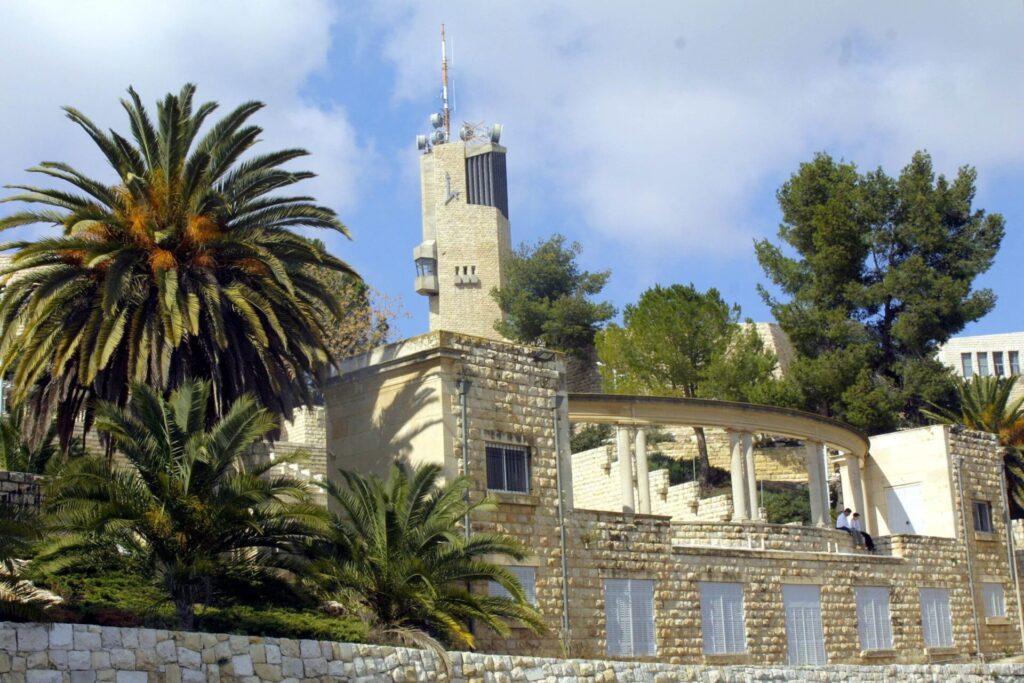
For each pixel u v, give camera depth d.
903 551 47.53
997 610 51.53
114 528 25.81
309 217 35.28
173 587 26.80
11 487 31.59
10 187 32.47
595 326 97.06
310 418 56.91
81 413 38.44
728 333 75.38
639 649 36.72
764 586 41.09
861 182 75.94
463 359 34.94
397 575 29.70
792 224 76.69
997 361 109.19
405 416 34.88
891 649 45.31
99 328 31.38
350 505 31.05
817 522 49.41
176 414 27.84
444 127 120.00
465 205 114.81
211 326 32.72
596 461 58.34
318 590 30.02
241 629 27.20
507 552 31.08
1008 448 60.00
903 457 52.69
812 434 49.31
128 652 22.52
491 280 112.94
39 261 32.72
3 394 40.28
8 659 21.08
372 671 25.89
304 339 34.41
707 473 73.81
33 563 27.00
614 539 37.03
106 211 33.69
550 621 34.56
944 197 73.88
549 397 36.78
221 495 27.31
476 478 34.22
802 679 35.66
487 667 28.02
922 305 70.88
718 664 38.69
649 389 74.44
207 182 33.41
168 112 33.31
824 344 73.81
